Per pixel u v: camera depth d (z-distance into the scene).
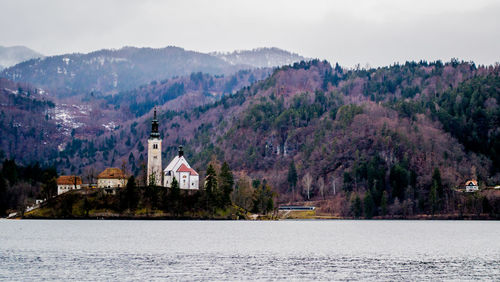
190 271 125.31
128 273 121.94
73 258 143.38
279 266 133.62
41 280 113.62
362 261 143.00
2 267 127.94
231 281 114.69
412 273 124.81
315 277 119.56
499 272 126.31
